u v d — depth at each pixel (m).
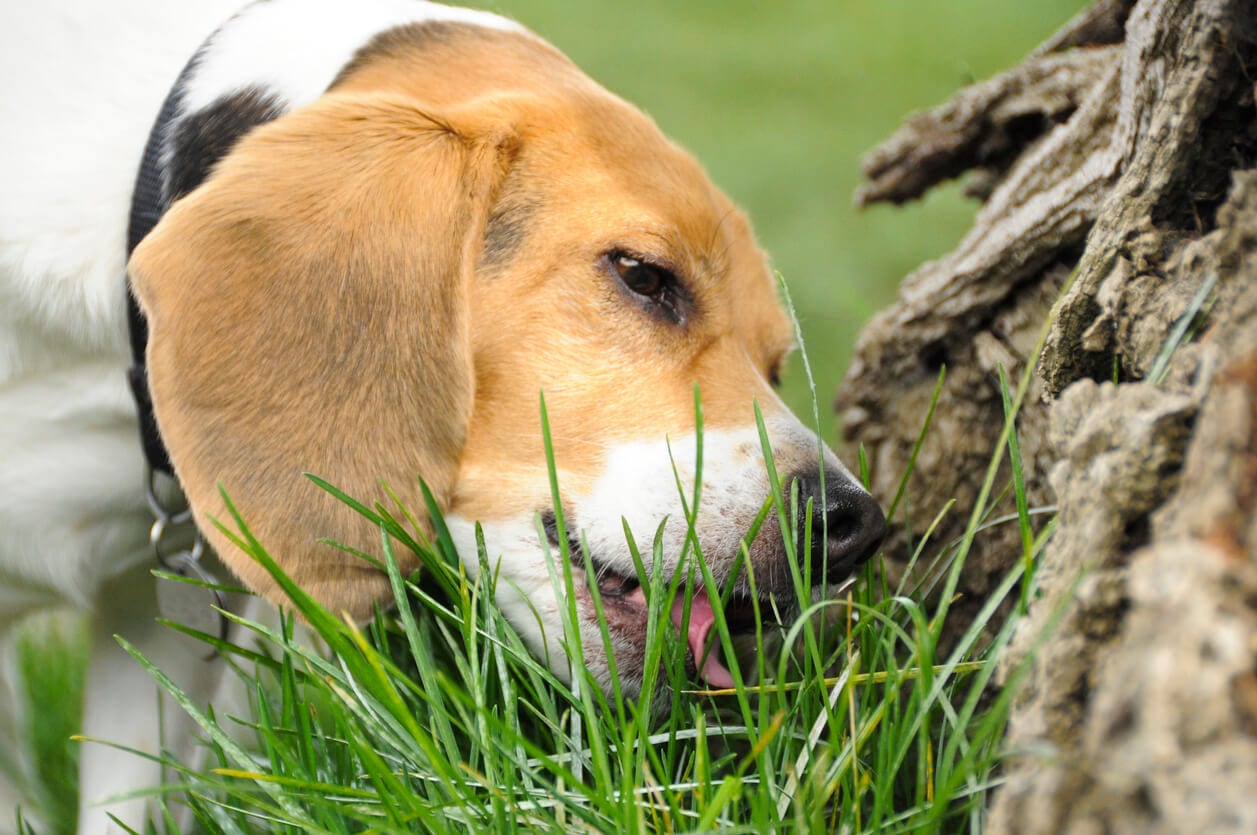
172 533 4.33
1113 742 2.06
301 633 4.90
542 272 3.84
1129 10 4.68
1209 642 1.93
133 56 4.31
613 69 15.14
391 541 3.55
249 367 3.57
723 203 4.32
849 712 3.17
